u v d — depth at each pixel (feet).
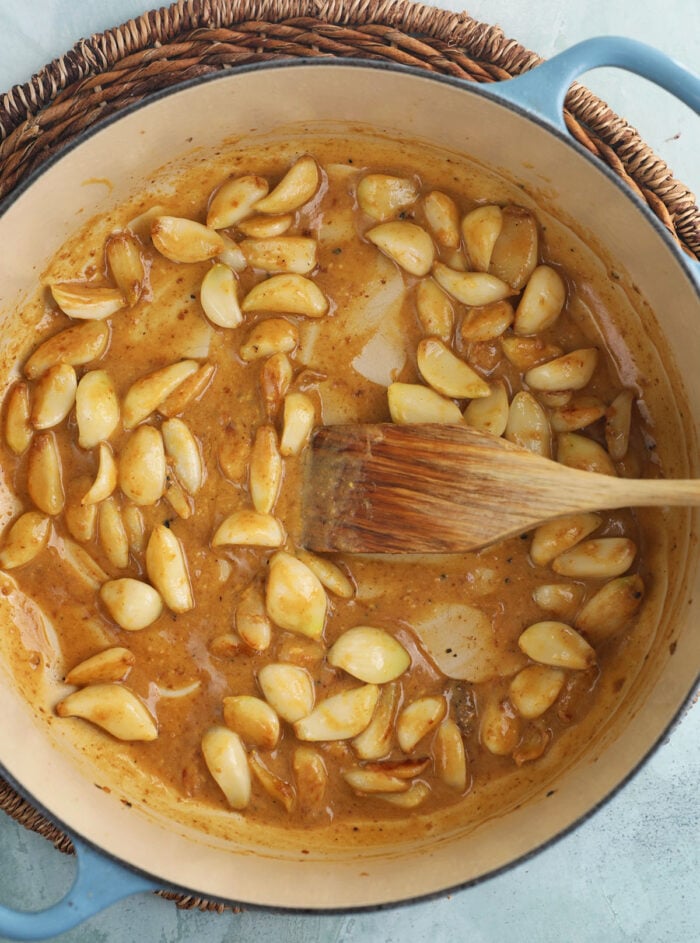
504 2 1.30
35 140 1.19
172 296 1.19
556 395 1.18
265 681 1.16
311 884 1.13
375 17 1.20
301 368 1.19
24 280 1.17
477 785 1.19
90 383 1.16
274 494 1.16
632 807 1.32
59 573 1.18
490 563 1.19
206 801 1.18
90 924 1.29
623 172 1.22
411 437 1.11
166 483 1.17
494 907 1.31
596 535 1.19
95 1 1.25
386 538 1.11
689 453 1.17
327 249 1.19
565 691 1.18
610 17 1.31
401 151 1.18
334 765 1.18
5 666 1.18
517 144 1.11
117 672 1.17
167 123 1.10
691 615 1.13
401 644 1.18
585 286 1.20
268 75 1.07
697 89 1.05
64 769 1.17
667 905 1.31
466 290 1.17
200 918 1.30
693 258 1.24
